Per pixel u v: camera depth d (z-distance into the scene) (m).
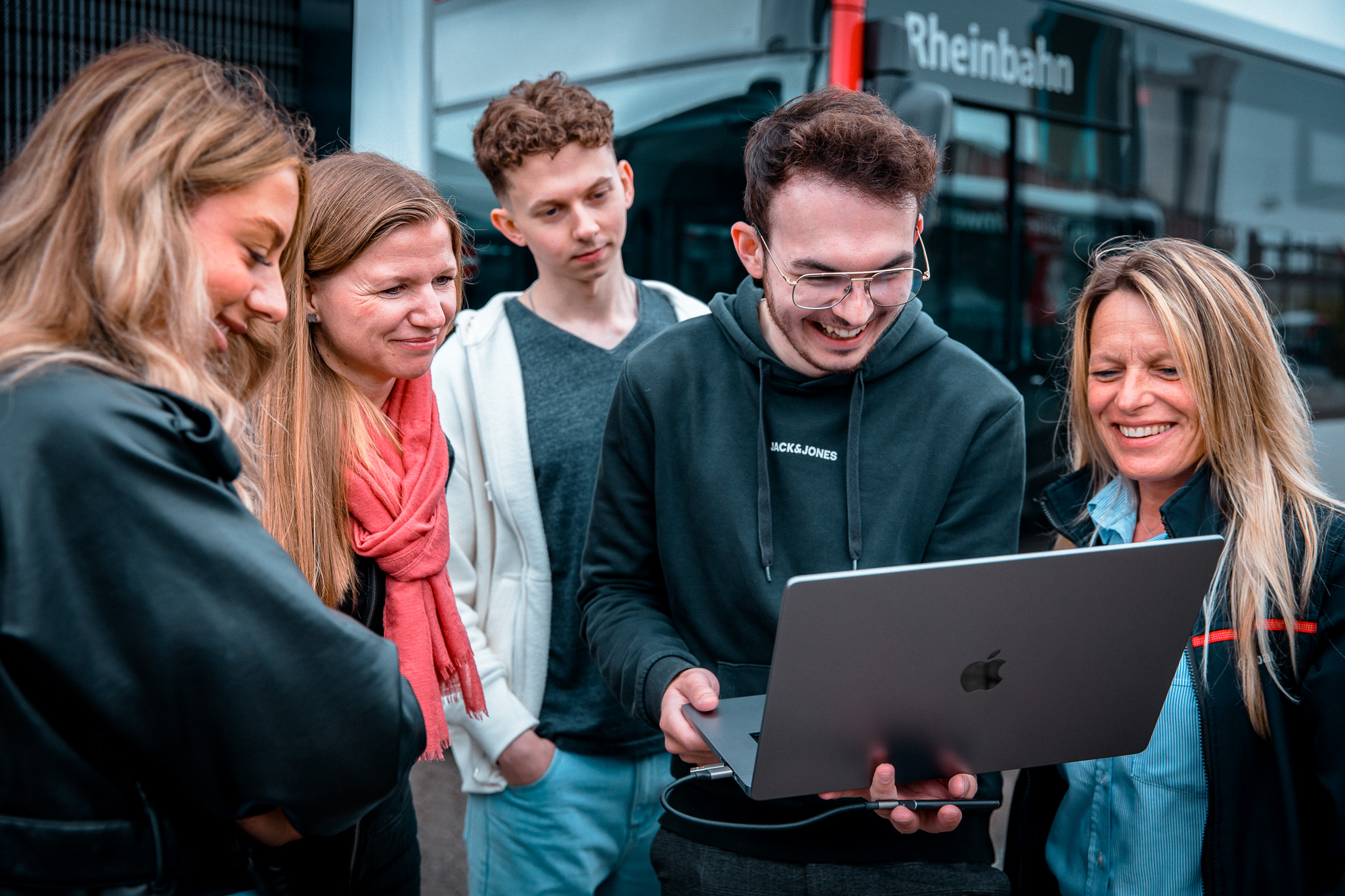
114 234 0.85
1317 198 4.78
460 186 3.38
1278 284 4.62
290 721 0.84
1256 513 1.25
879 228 1.20
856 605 0.94
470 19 3.38
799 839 1.33
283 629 0.84
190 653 0.81
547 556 1.84
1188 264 1.30
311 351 1.32
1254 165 4.46
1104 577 1.01
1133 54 3.95
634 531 1.50
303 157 1.23
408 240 1.27
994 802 1.24
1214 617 1.26
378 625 1.36
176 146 0.86
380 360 1.31
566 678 1.84
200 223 0.89
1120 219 3.93
